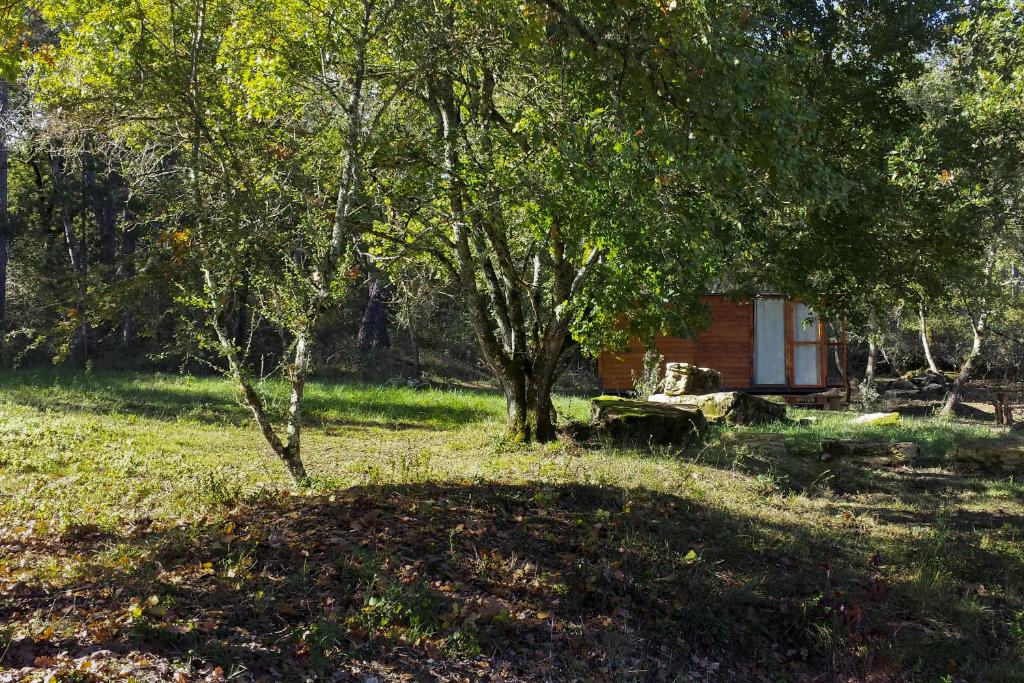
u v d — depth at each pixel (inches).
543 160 398.6
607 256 485.1
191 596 215.6
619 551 291.3
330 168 398.3
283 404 713.0
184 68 374.0
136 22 379.6
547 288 610.9
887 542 354.3
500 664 216.4
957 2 529.7
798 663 255.8
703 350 1021.8
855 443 576.4
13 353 940.0
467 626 225.9
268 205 371.2
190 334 367.6
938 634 274.1
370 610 219.5
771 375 1021.2
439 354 1358.3
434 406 821.2
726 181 358.0
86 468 410.9
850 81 478.3
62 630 188.4
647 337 539.2
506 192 415.5
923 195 477.7
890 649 259.0
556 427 614.5
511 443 560.7
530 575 264.2
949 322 1330.0
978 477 527.2
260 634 201.2
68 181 1104.8
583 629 242.2
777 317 1020.5
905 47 491.2
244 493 362.3
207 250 354.6
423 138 430.6
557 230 484.1
